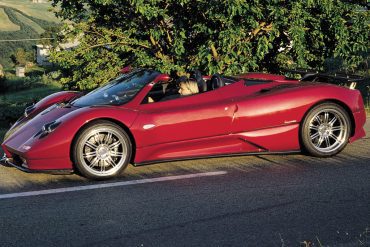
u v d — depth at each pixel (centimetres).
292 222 413
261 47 883
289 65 1027
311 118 624
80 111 554
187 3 907
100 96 620
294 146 633
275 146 625
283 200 469
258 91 642
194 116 590
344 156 637
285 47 1021
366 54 1491
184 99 603
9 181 548
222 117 601
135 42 988
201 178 548
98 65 1012
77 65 1045
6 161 587
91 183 537
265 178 544
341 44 929
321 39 988
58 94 718
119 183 535
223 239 380
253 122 613
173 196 487
